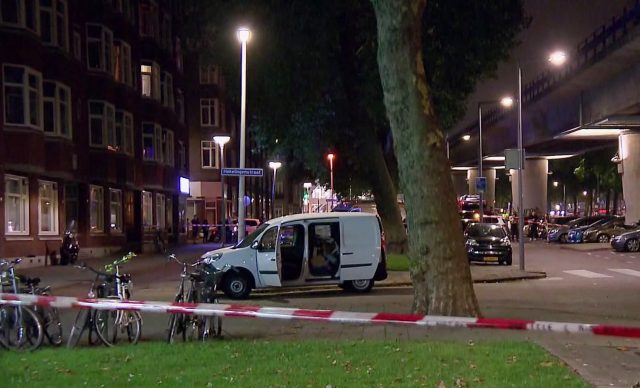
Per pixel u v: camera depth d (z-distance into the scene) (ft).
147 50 131.64
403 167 35.17
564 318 41.32
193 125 190.80
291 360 26.40
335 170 121.29
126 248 119.03
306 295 57.06
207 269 35.12
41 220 91.09
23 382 23.63
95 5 107.14
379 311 44.42
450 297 34.09
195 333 32.42
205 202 191.11
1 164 79.61
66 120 95.30
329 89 87.86
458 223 34.83
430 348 28.45
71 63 97.50
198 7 81.61
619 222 138.51
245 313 26.99
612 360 26.61
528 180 217.15
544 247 130.21
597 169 217.36
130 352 28.94
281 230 55.06
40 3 90.58
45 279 71.46
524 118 166.20
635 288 60.34
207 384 22.66
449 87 80.74
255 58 80.64
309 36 76.33
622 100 113.29
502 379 22.98
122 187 118.62
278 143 95.71
